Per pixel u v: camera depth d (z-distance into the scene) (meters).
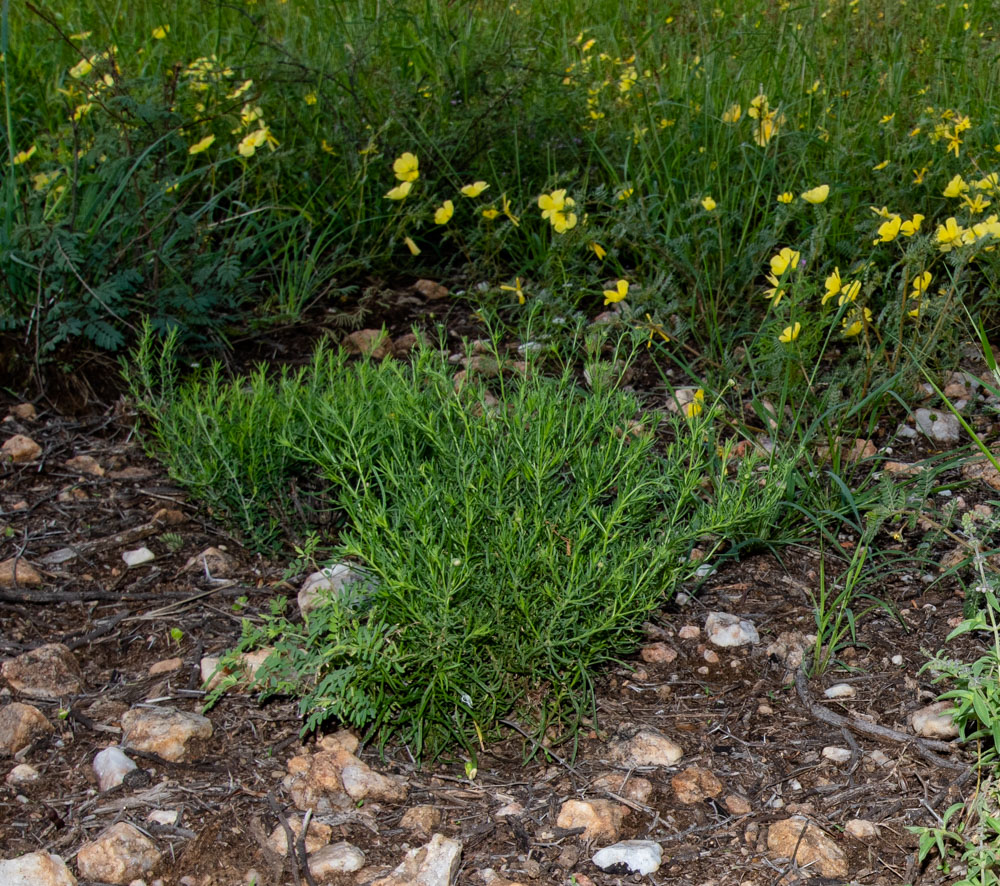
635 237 4.17
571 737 2.37
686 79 5.27
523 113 4.96
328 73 4.99
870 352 3.45
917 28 5.52
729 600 2.83
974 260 3.92
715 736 2.36
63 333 3.62
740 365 3.61
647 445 2.63
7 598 2.89
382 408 2.80
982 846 1.79
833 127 4.73
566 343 3.77
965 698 1.93
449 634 2.16
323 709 2.21
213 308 4.40
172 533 3.17
